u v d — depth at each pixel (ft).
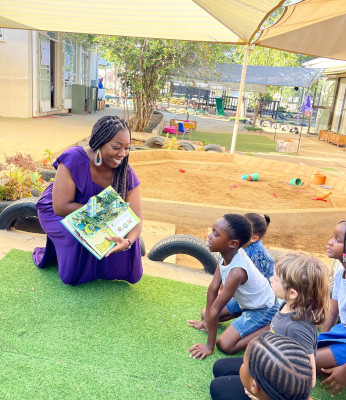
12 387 7.88
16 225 15.51
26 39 54.29
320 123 83.92
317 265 7.54
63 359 8.88
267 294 9.93
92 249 10.53
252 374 5.31
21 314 10.23
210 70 58.54
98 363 8.93
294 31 31.53
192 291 12.64
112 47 51.42
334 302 10.25
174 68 54.85
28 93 56.49
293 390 4.96
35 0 27.76
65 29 34.14
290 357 5.09
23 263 12.69
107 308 11.03
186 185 31.09
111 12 29.14
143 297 11.88
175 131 52.70
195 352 9.69
